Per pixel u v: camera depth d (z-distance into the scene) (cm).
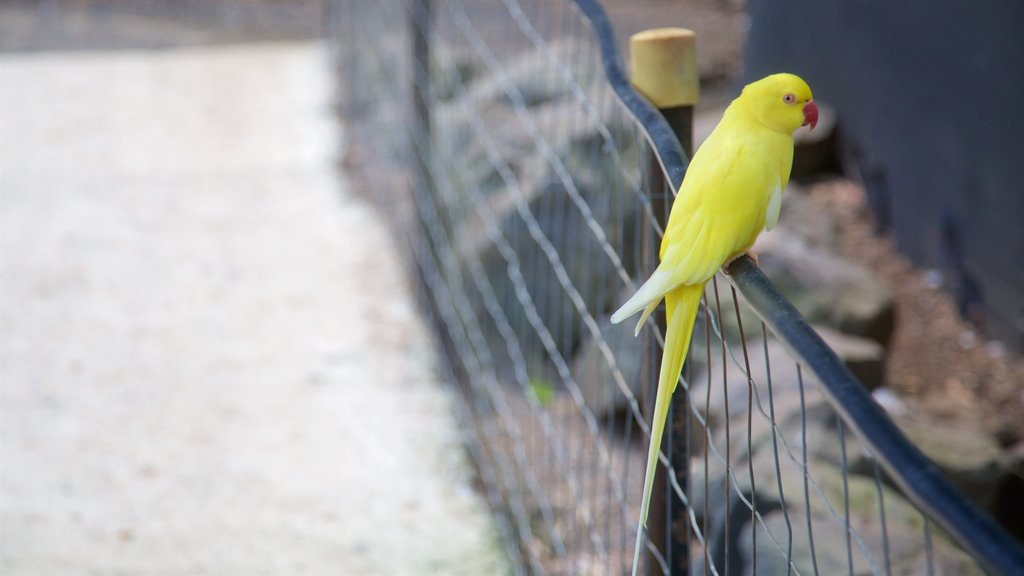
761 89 240
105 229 780
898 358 734
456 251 725
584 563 466
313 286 706
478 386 616
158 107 1008
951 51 757
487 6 1130
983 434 586
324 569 459
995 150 720
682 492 286
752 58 1013
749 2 1012
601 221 633
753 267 229
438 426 562
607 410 584
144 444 541
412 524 489
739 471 424
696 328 529
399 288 705
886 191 869
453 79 820
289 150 916
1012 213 708
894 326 671
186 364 614
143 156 906
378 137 898
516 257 677
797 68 974
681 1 1296
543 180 670
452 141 773
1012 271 717
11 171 877
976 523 150
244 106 1007
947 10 756
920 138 811
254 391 591
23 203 820
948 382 708
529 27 452
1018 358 721
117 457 530
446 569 462
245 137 942
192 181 861
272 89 1045
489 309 663
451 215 738
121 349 629
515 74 781
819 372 184
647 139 281
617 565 462
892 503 411
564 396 628
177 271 722
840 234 869
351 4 1012
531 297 670
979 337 757
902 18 816
